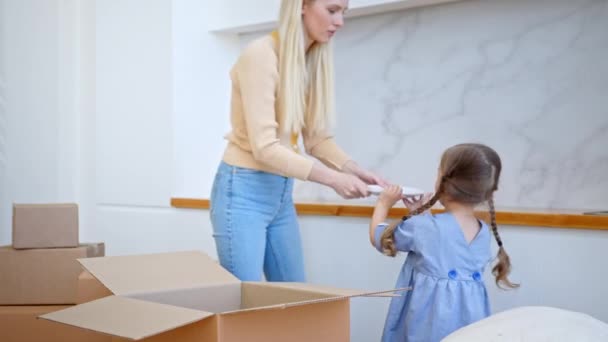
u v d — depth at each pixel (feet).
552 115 8.07
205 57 10.52
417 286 6.27
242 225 6.79
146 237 10.75
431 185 8.96
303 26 6.79
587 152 7.85
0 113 11.78
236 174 6.81
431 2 8.71
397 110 9.25
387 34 9.30
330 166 7.59
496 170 6.28
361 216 8.02
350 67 9.67
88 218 11.55
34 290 7.31
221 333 4.11
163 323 3.96
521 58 8.27
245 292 5.46
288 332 4.45
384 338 6.59
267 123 6.43
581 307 6.71
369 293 4.65
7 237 11.69
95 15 11.28
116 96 11.03
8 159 11.77
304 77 6.97
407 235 6.29
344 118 9.75
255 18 9.87
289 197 7.19
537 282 6.96
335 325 4.72
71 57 11.57
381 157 9.43
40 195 11.62
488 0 8.45
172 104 10.28
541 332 4.65
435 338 6.09
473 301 6.16
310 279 8.62
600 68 7.76
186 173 10.40
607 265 6.55
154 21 10.48
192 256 5.96
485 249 6.35
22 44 11.67
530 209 7.78
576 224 6.66
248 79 6.49
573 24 7.91
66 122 11.57
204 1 10.44
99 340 6.45
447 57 8.80
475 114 8.61
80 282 5.61
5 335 6.98
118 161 11.06
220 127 10.71
